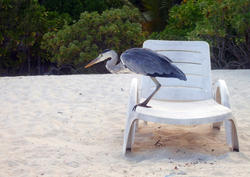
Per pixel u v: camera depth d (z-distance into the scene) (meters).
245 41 9.85
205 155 4.62
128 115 4.77
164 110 4.71
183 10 11.40
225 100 4.85
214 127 5.24
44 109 5.74
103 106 5.88
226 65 10.40
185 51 5.32
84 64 11.29
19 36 11.91
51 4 12.99
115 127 5.29
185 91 5.27
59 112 5.64
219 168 4.39
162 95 5.27
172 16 11.63
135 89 4.89
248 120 5.45
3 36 11.70
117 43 11.24
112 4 13.52
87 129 5.22
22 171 4.38
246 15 8.89
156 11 12.84
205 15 9.92
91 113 5.64
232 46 10.43
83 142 4.93
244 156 4.61
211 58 10.45
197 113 4.61
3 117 5.47
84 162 4.52
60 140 4.96
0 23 11.62
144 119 4.57
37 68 13.09
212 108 4.75
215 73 7.89
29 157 4.59
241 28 9.08
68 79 7.14
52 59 11.46
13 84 6.81
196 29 9.77
